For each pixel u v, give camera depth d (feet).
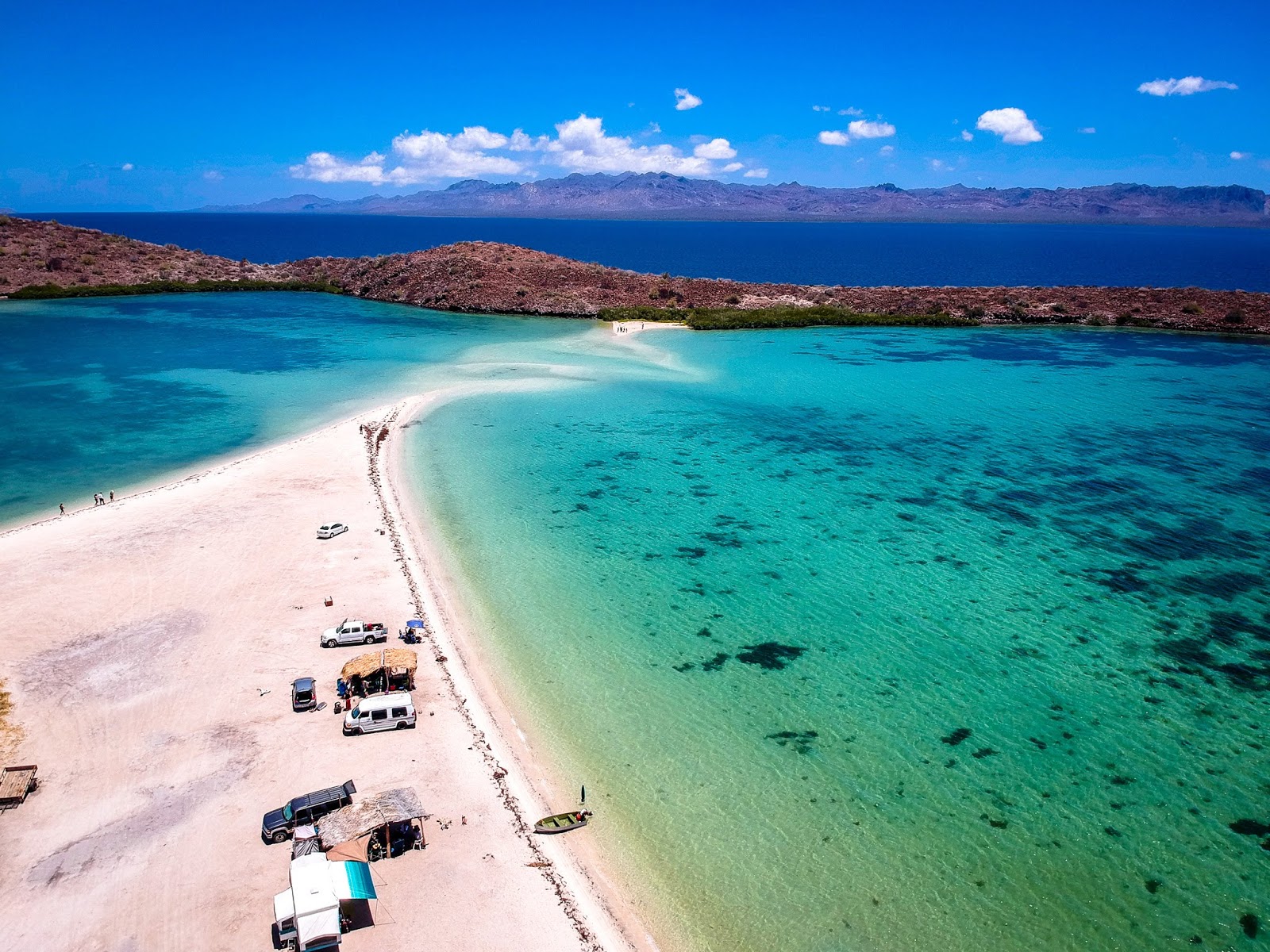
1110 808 87.45
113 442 208.33
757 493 180.14
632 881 78.38
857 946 71.56
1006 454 208.23
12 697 100.37
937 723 101.81
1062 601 132.26
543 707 104.37
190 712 98.48
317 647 112.88
